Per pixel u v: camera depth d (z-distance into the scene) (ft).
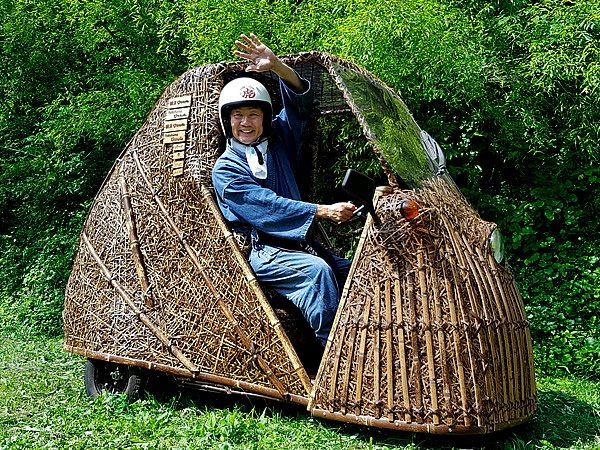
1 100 34.53
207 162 13.30
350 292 11.51
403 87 21.48
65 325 15.33
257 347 12.23
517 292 12.64
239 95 13.20
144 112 27.40
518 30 23.84
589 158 22.68
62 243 28.71
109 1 28.66
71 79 32.68
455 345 10.90
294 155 14.64
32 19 33.01
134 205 13.97
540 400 15.35
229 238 12.62
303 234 12.37
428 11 20.38
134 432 12.00
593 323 21.22
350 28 20.68
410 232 11.23
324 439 11.62
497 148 24.16
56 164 30.83
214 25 22.66
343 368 11.34
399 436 11.86
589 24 21.59
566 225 23.32
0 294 28.78
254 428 12.13
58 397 14.92
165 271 13.32
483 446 11.62
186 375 12.82
